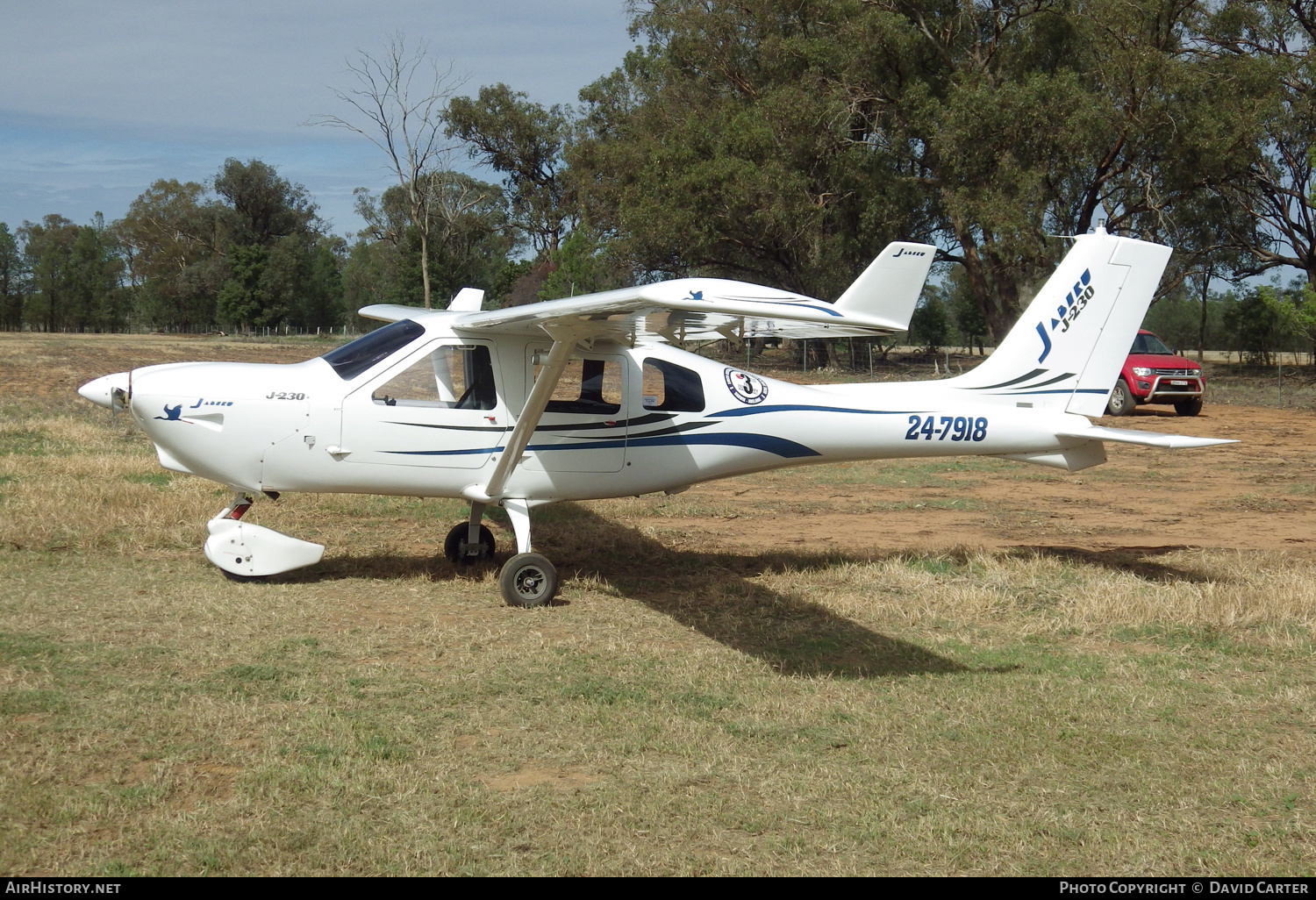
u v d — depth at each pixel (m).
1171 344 70.69
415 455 7.48
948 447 8.48
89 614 6.37
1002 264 36.12
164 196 104.38
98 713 4.71
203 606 6.66
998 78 36.53
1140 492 13.42
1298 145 37.62
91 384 7.15
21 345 47.88
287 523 9.63
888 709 5.29
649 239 38.47
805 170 37.44
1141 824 4.07
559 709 5.12
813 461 8.41
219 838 3.66
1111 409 24.28
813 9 38.66
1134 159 35.28
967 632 6.89
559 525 10.05
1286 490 13.62
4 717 4.63
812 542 9.95
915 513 11.76
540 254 77.94
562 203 74.62
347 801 4.00
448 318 7.68
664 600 7.54
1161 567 8.83
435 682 5.44
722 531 10.45
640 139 45.50
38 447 13.56
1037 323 8.52
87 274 104.69
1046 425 8.55
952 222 35.59
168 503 9.76
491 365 7.59
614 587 7.89
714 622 6.96
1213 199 38.62
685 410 7.99
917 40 35.69
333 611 6.79
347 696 5.18
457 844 3.71
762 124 36.94
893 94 36.69
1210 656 6.38
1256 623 7.11
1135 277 8.59
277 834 3.71
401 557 8.54
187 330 97.56
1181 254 41.84
